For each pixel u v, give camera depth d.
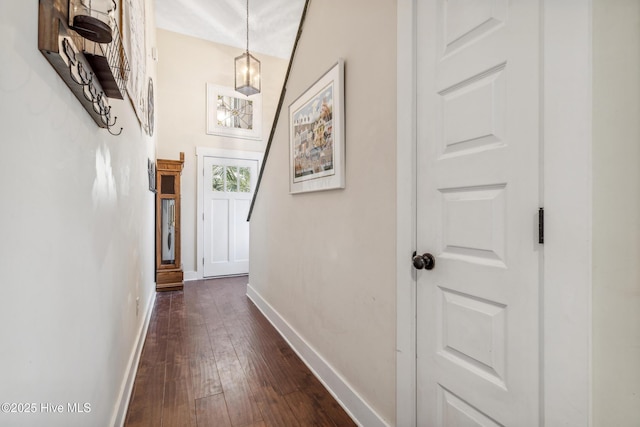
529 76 0.84
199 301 3.40
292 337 2.29
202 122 4.48
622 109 0.67
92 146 1.06
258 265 3.22
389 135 1.32
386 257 1.34
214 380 1.84
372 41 1.42
